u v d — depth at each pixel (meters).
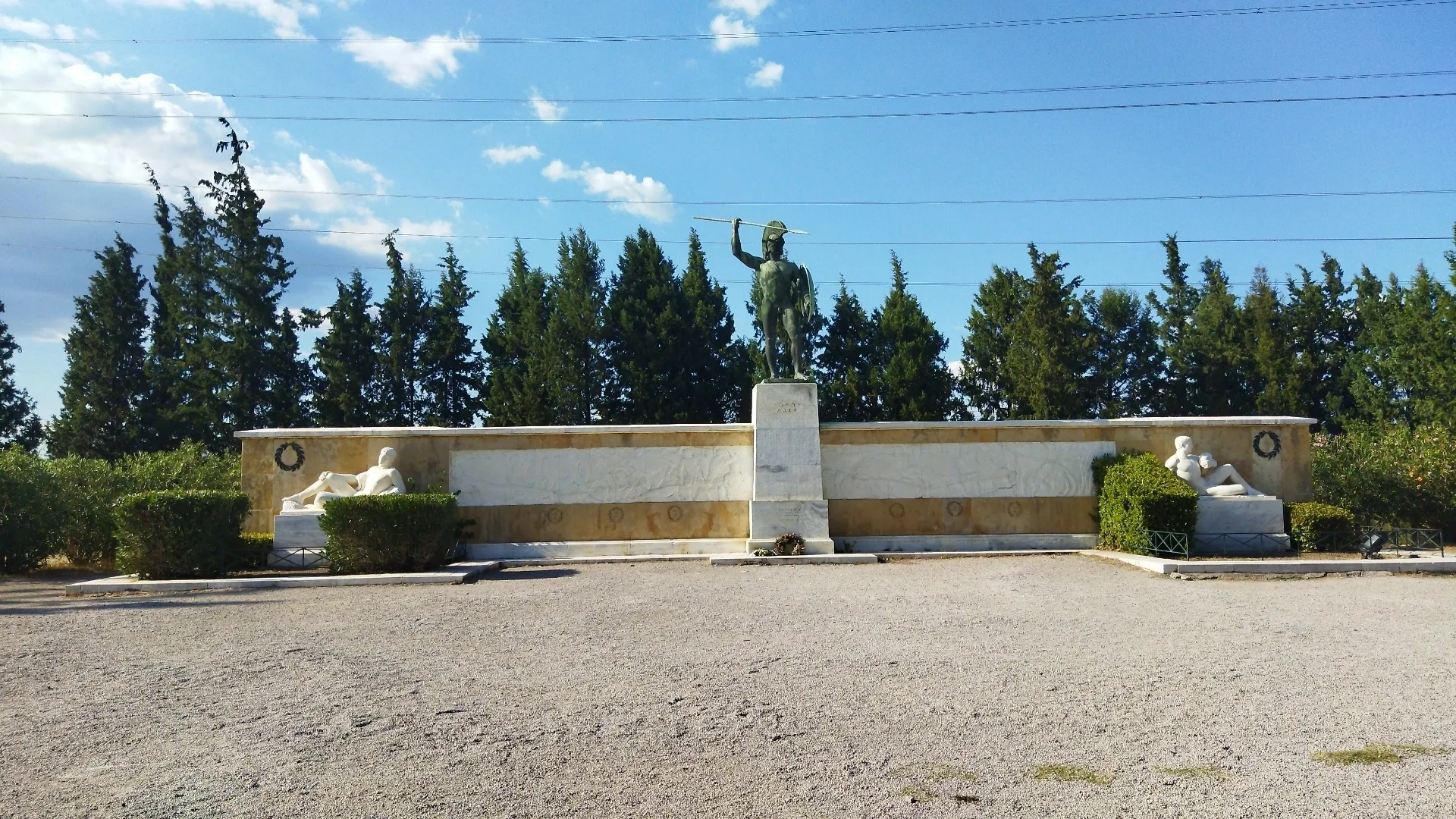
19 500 17.08
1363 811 4.96
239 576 14.95
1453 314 31.25
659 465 18.69
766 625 10.38
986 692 7.41
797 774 5.60
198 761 5.94
